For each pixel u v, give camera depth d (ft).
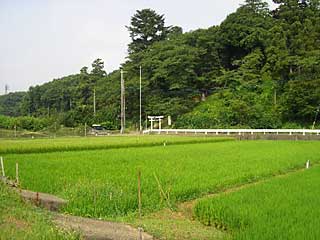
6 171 65.05
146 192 50.08
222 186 58.34
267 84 239.71
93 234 34.06
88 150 113.60
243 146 132.36
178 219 41.78
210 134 193.77
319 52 220.84
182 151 110.73
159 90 268.62
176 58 255.70
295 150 116.98
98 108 298.35
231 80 250.16
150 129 228.43
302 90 200.85
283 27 254.88
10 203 37.93
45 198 44.45
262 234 31.76
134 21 314.76
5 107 436.76
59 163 78.28
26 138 185.78
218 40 268.21
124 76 285.84
